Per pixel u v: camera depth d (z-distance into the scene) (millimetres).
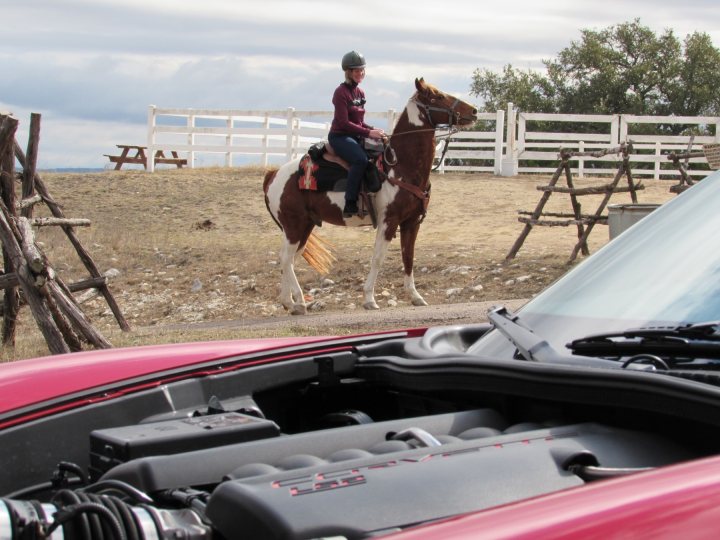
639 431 2027
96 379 2646
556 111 35406
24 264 8062
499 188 23656
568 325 2475
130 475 1984
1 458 2350
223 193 23312
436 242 17594
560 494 1472
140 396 2564
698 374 2029
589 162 27703
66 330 8156
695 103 34844
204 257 17281
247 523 1609
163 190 23766
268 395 2799
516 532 1330
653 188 23562
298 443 2105
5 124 8273
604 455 1879
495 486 1698
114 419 2508
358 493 1640
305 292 15016
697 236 2518
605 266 2658
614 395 2010
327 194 12633
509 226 19234
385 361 2713
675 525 1351
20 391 2557
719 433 1916
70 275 16766
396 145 12500
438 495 1655
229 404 2621
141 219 21188
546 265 14906
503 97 35562
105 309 14930
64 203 22453
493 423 2291
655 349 2213
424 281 14828
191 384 2658
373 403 2889
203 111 26172
